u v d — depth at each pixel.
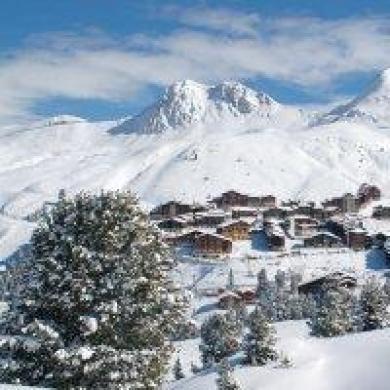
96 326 30.50
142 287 32.28
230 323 94.81
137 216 33.56
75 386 30.88
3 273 105.06
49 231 32.94
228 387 58.91
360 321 90.12
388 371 60.12
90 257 31.56
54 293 31.94
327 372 62.38
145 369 31.91
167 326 33.09
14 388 22.30
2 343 30.78
